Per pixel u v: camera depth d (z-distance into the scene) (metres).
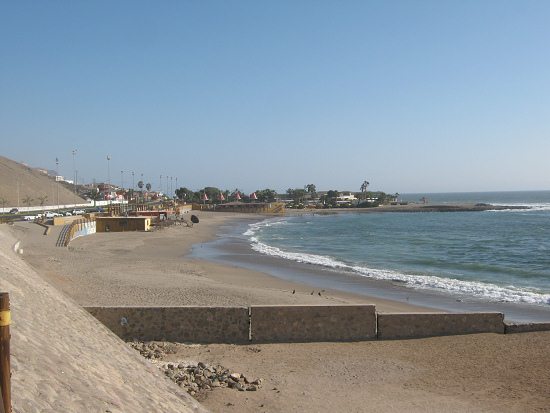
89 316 12.89
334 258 46.94
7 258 16.05
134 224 70.94
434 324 15.67
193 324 15.27
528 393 11.38
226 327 15.28
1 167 149.62
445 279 34.03
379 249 56.69
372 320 15.52
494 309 23.86
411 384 12.08
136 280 28.66
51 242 47.06
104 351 9.83
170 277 30.94
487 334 15.56
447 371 12.86
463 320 15.76
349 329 15.49
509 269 40.41
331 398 11.20
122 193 185.88
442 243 64.12
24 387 6.04
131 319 15.15
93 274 30.23
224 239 66.75
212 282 29.66
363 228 95.25
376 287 30.31
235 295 24.00
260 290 26.48
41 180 164.38
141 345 14.41
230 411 10.17
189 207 144.25
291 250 54.88
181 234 70.75
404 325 15.59
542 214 139.25
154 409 7.80
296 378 12.38
